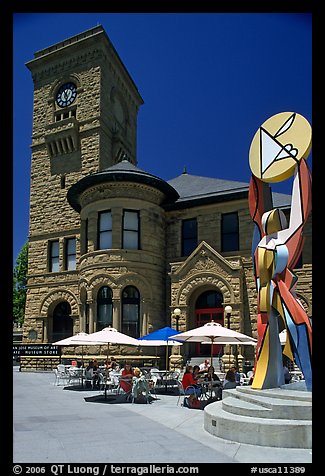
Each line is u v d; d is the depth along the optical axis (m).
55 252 37.81
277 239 13.27
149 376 20.64
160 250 31.34
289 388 12.09
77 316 34.59
